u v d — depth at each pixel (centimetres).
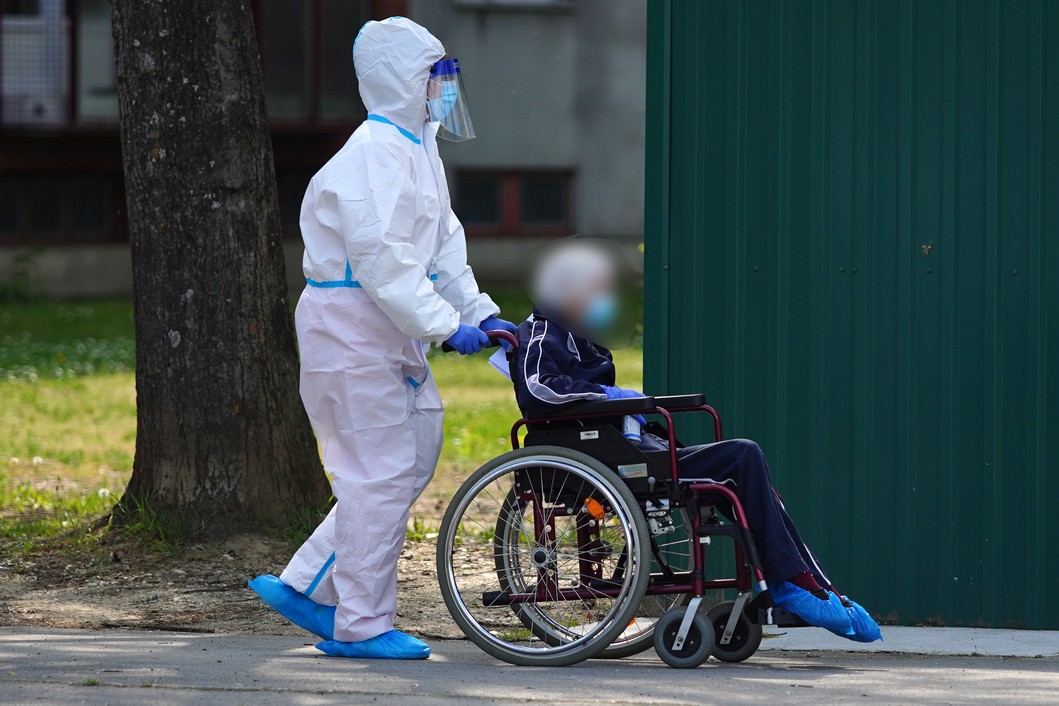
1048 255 2142
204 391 2644
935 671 1812
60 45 8944
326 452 1897
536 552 1848
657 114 2239
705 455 1814
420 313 1773
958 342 2170
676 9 2234
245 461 2652
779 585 1788
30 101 8956
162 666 1778
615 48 9288
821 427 2212
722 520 2180
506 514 1900
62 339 7850
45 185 9550
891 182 2186
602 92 9312
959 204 2166
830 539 2216
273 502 2658
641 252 2258
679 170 2247
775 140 2214
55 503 3269
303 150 8975
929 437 2184
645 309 2255
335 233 1816
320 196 1814
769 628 2172
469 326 1822
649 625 1944
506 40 9212
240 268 2652
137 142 2645
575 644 1805
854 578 2211
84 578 2483
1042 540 2155
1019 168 2148
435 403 1928
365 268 1770
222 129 2631
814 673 1772
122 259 9681
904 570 2195
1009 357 2156
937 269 2175
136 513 2681
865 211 2192
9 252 9538
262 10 8706
